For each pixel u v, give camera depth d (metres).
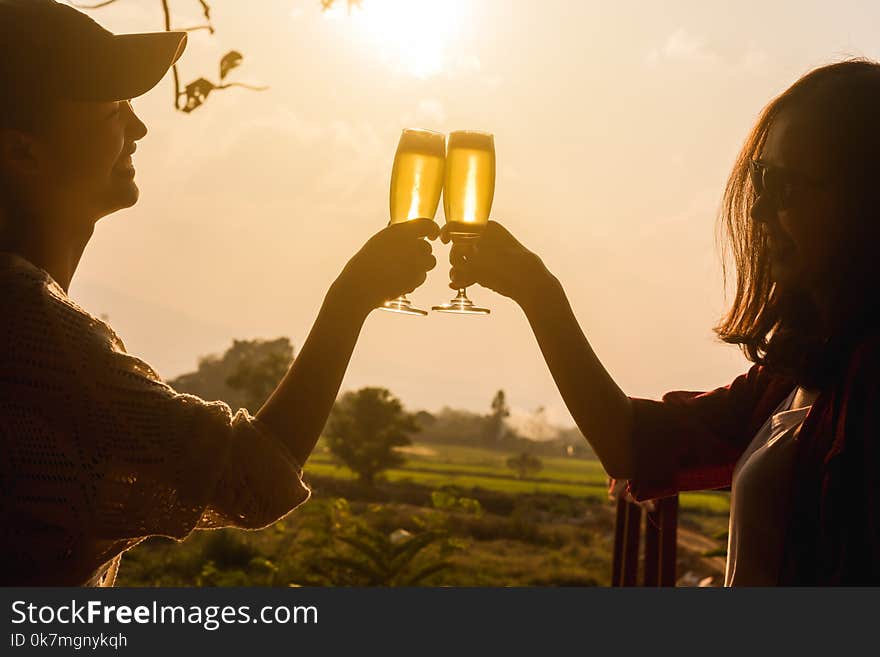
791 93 1.24
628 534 3.40
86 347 1.13
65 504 1.09
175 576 15.39
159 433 1.14
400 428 45.44
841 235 1.14
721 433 1.51
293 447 1.23
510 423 161.25
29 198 1.20
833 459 1.09
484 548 27.08
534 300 1.57
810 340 1.24
